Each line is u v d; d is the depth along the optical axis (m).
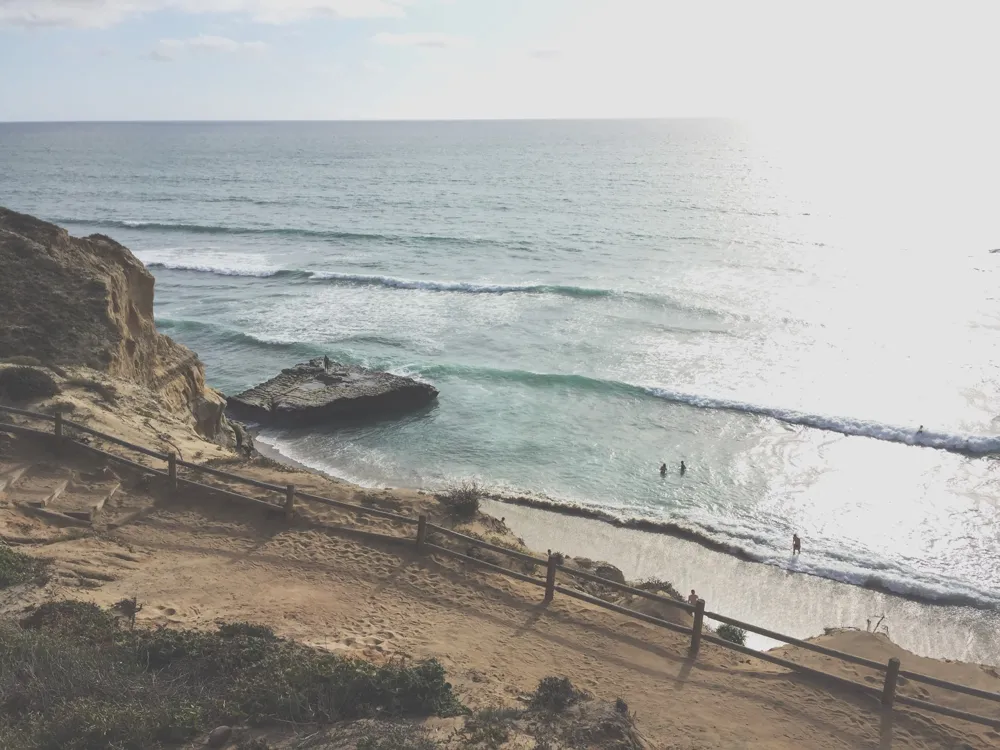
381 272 62.16
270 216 91.94
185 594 11.70
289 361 42.47
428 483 29.72
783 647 12.59
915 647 20.44
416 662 10.13
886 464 30.22
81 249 25.22
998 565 23.69
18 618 9.66
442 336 45.94
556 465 30.94
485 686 9.68
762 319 47.44
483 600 12.67
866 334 44.53
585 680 10.48
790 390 37.09
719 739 9.24
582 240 74.75
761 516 26.81
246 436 30.62
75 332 21.38
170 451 16.75
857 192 116.25
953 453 30.91
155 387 24.73
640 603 13.77
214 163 173.12
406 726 7.79
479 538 15.26
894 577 23.06
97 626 9.46
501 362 41.66
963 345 42.59
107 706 7.43
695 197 108.94
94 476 14.96
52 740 6.84
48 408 16.97
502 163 172.62
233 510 14.85
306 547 13.80
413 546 14.16
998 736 9.67
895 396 36.12
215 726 7.61
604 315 49.09
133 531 13.67
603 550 24.92
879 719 9.86
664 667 10.98
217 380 40.09
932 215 91.69
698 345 43.47
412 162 175.88
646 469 30.41
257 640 9.59
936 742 9.47
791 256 66.50
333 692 8.27
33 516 13.29
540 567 14.59
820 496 28.05
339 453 32.47
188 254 69.88
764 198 108.19
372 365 41.25
